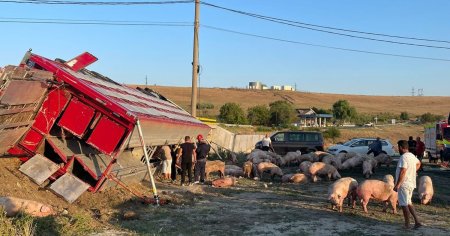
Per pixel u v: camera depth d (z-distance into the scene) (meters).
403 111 110.62
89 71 15.80
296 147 31.75
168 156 17.66
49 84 12.00
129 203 12.20
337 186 12.22
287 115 69.06
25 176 11.60
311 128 63.56
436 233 9.80
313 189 16.47
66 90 12.26
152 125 13.78
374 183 12.03
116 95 13.90
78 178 11.83
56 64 12.73
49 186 11.48
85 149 13.15
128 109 12.26
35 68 12.23
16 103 10.85
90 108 12.29
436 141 29.61
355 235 9.59
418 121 87.31
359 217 11.48
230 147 34.84
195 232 9.66
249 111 70.62
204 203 13.10
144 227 9.84
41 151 12.54
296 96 125.25
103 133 12.27
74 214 9.84
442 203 13.95
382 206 13.16
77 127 12.27
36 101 11.88
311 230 10.00
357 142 32.94
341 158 24.52
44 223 8.77
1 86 10.20
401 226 10.52
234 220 10.89
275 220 10.95
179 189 15.53
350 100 126.81
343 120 85.44
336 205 12.33
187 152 16.75
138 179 15.56
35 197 10.86
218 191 15.44
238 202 13.42
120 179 13.41
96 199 12.03
